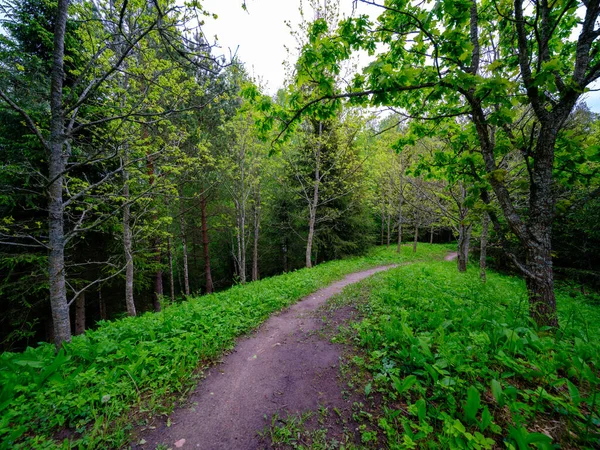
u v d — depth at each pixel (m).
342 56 3.76
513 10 3.89
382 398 2.83
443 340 3.07
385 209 24.77
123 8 3.25
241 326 5.29
